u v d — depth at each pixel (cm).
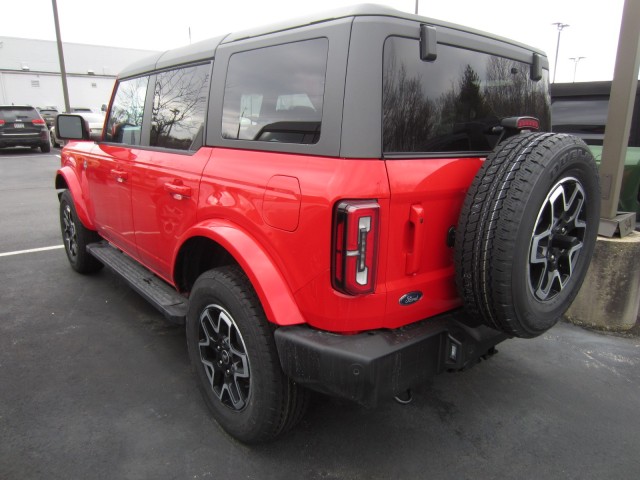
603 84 609
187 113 288
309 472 235
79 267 484
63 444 249
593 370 336
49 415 272
